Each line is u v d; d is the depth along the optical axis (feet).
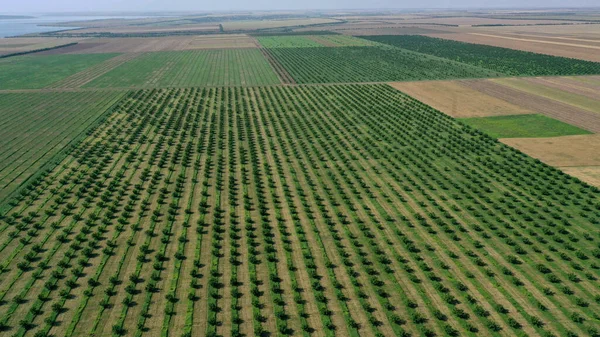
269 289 125.80
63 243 148.77
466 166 211.61
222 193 184.34
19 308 117.91
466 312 117.19
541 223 161.58
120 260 138.92
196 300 121.19
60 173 204.03
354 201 178.91
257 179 196.24
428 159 221.05
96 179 197.47
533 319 112.47
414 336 108.78
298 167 212.02
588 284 127.75
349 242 149.79
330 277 130.93
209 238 151.53
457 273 133.59
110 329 110.52
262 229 156.87
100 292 124.36
